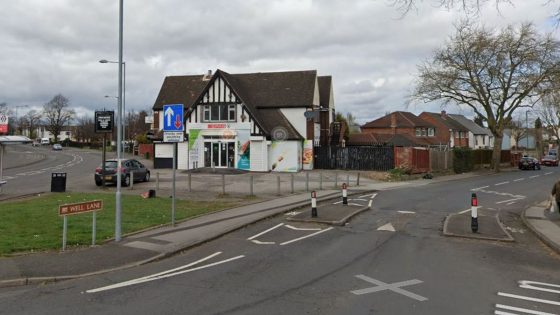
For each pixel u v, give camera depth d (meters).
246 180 30.66
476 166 54.12
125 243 11.05
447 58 46.53
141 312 6.57
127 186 26.83
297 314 6.47
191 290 7.65
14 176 35.34
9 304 6.94
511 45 44.41
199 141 41.16
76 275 8.47
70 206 10.19
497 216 16.66
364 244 11.63
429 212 17.62
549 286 8.13
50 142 134.75
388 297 7.29
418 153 40.09
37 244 10.52
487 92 47.84
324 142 49.03
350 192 24.53
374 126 76.69
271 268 9.17
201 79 50.56
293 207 17.83
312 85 44.69
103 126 25.17
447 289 7.77
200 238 11.80
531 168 55.75
